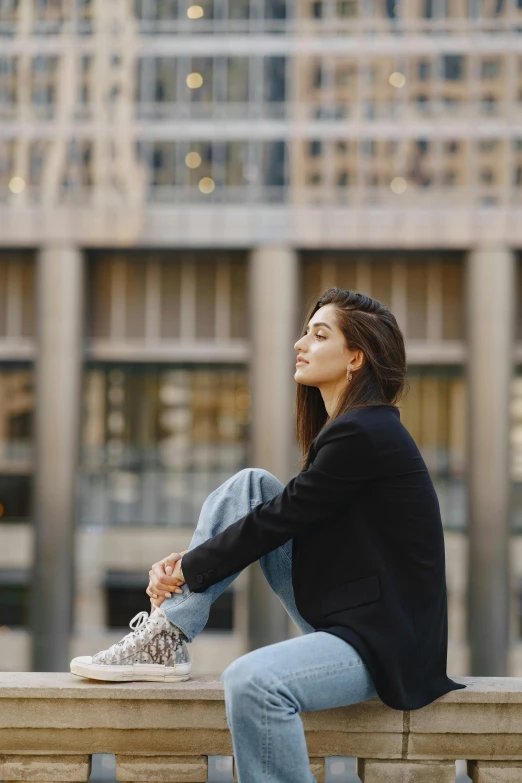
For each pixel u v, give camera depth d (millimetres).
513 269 29531
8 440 32000
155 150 29859
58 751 2840
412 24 29375
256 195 29656
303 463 2994
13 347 30688
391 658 2562
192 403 32125
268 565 2951
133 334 31016
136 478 31812
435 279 30594
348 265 30766
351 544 2693
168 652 2902
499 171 29172
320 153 29547
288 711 2469
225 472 31984
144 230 29688
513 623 29203
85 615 30547
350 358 2877
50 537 29422
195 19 29844
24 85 30000
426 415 31641
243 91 29734
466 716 2795
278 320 29375
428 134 29312
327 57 29531
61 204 29812
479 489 29234
